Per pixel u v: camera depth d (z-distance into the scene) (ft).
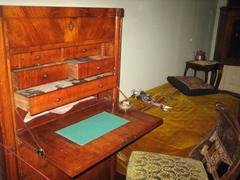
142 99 8.48
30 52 3.93
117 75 5.49
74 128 4.51
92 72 4.86
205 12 13.32
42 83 4.15
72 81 4.67
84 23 4.58
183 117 7.47
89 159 3.64
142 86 9.35
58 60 4.55
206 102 8.93
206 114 7.79
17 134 4.11
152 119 5.05
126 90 8.45
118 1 7.02
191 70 13.47
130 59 8.23
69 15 4.22
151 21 8.84
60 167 3.47
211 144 5.28
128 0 7.41
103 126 4.65
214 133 5.39
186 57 12.59
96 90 4.94
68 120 4.83
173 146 5.87
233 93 14.46
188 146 5.82
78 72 4.53
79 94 4.55
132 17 7.79
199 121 7.22
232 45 14.07
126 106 5.44
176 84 10.02
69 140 4.11
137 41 8.34
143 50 8.80
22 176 4.33
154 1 8.71
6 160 4.04
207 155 5.19
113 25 5.21
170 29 10.30
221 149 4.84
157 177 4.55
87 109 5.40
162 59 10.29
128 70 8.29
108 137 4.26
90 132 4.40
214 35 15.31
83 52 5.03
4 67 3.56
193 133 6.44
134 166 4.85
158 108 8.08
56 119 4.83
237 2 14.32
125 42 7.79
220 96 9.71
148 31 8.81
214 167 4.86
